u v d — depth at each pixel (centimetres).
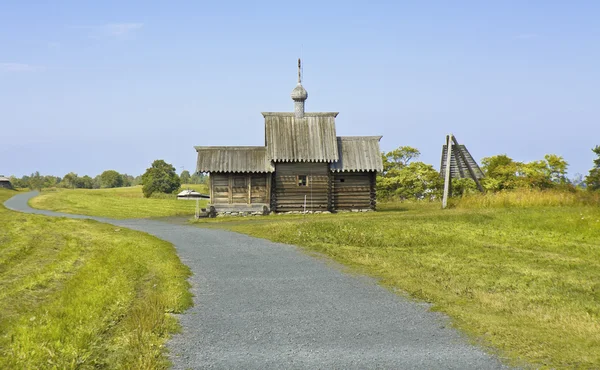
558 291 1291
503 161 5675
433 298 1239
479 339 953
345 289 1363
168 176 11256
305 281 1468
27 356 878
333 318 1108
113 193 12000
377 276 1510
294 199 3991
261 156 4041
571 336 947
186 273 1595
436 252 1869
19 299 1423
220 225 3253
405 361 863
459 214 2720
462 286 1349
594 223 2308
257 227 2750
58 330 1000
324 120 4131
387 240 2119
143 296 1323
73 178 19262
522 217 2562
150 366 833
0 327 1102
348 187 4050
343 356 891
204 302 1252
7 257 2241
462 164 3831
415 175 5697
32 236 2947
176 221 4119
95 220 4056
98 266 1759
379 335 993
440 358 872
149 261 1833
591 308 1130
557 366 818
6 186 15500
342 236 2220
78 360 866
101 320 1088
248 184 4003
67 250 2345
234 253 1992
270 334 1008
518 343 917
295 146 3988
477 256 1777
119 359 874
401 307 1181
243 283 1455
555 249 1922
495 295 1245
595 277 1453
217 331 1029
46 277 1716
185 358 887
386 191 5916
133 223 3922
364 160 4062
